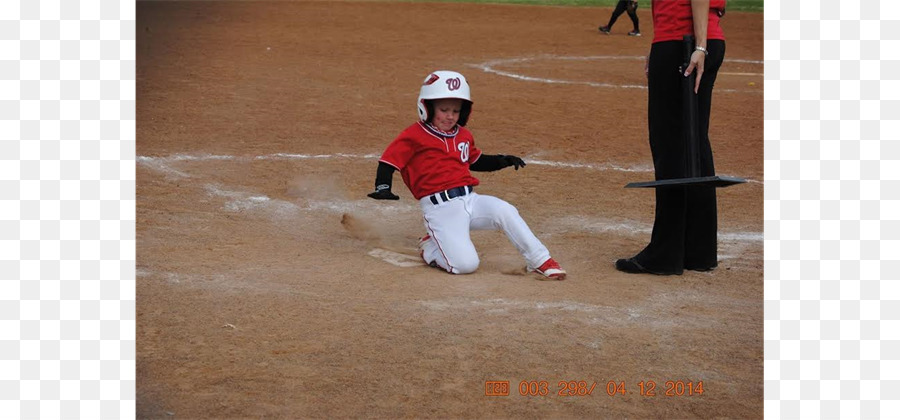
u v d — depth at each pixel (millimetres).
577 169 12641
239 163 12234
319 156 12820
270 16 33312
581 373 5914
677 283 8008
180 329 6434
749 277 8289
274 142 13617
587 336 6520
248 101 16750
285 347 6156
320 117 15555
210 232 9102
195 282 7469
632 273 8312
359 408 5348
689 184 7660
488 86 19641
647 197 11281
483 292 7457
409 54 24734
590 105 17641
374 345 6219
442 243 8086
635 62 24719
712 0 8109
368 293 7328
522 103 17641
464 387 5652
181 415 5207
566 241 9352
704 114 8305
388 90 18547
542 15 36562
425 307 7000
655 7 8266
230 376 5707
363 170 12133
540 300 7305
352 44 26453
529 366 5977
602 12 38156
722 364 6152
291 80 19359
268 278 7664
